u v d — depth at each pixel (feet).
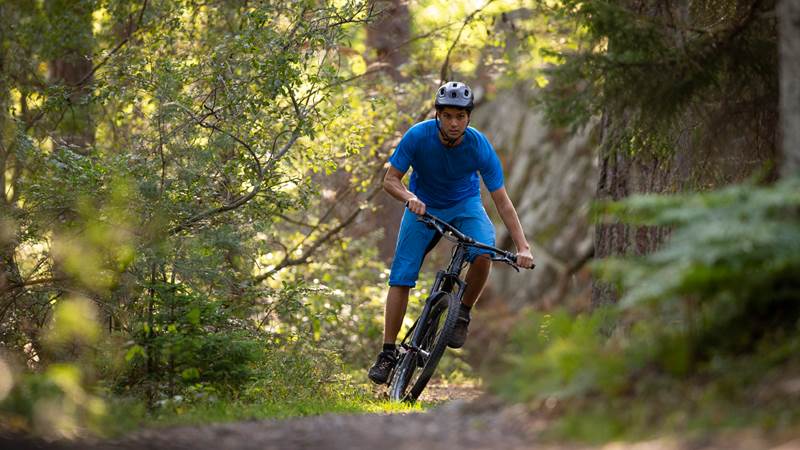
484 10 55.31
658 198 20.12
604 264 19.99
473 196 36.50
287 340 41.55
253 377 33.19
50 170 38.27
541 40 55.83
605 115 41.11
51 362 34.27
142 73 40.75
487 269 35.45
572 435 17.43
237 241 39.99
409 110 61.62
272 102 40.65
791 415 15.28
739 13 31.32
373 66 59.77
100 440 19.88
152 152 40.11
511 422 19.40
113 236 33.47
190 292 37.68
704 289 18.13
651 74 29.76
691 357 18.30
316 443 19.38
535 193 98.22
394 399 34.37
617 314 21.35
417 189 36.40
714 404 16.61
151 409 28.37
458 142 34.65
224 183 40.91
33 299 37.19
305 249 61.82
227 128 40.09
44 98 47.09
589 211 22.49
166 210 36.86
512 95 105.19
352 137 47.26
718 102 32.07
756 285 18.29
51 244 36.94
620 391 18.31
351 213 62.69
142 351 29.37
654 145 34.17
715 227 17.85
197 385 30.42
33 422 20.53
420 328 35.01
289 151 44.37
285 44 40.42
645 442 16.20
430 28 57.52
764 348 17.70
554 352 19.80
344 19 41.83
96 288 34.35
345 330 58.23
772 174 30.89
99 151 39.47
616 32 29.40
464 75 62.23
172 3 48.21
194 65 41.29
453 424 20.35
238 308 40.16
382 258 71.20
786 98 20.29
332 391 37.78
